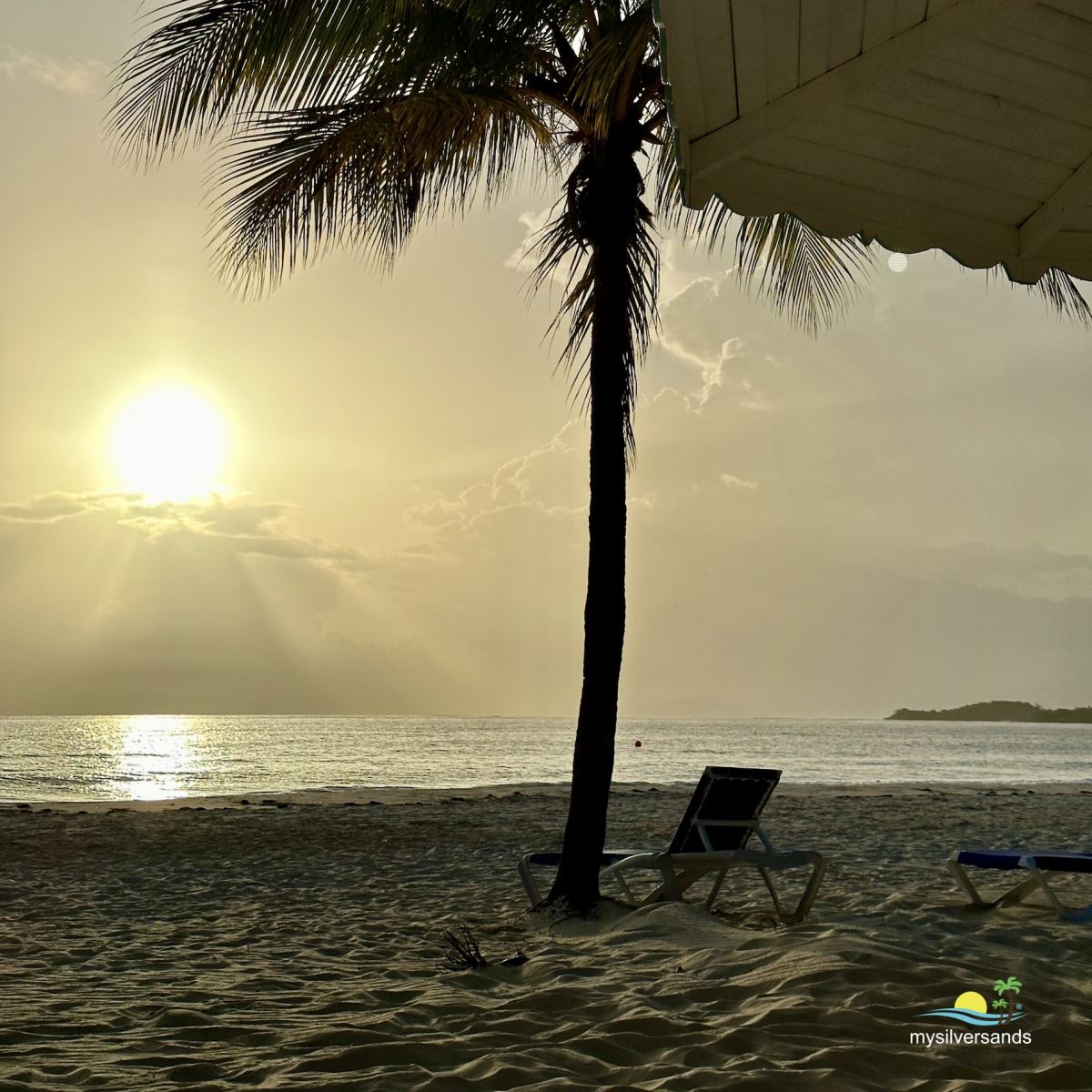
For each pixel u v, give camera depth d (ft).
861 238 10.78
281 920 22.25
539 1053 11.12
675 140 9.25
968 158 10.14
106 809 52.95
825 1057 10.47
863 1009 11.94
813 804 59.98
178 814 49.52
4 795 81.20
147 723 529.04
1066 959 15.76
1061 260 11.60
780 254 28.99
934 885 27.43
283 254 23.52
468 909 23.75
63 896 25.93
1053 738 360.07
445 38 20.79
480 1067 10.68
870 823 48.11
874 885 27.35
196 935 20.26
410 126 22.54
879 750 225.56
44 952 18.38
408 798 64.13
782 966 14.07
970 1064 10.43
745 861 20.83
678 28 7.87
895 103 9.24
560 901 21.48
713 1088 9.84
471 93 21.72
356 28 20.01
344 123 22.18
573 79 22.63
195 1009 13.60
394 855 34.76
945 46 8.45
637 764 151.43
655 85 22.84
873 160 10.12
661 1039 11.55
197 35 20.38
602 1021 12.51
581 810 21.98
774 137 9.75
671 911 19.54
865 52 8.60
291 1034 12.28
